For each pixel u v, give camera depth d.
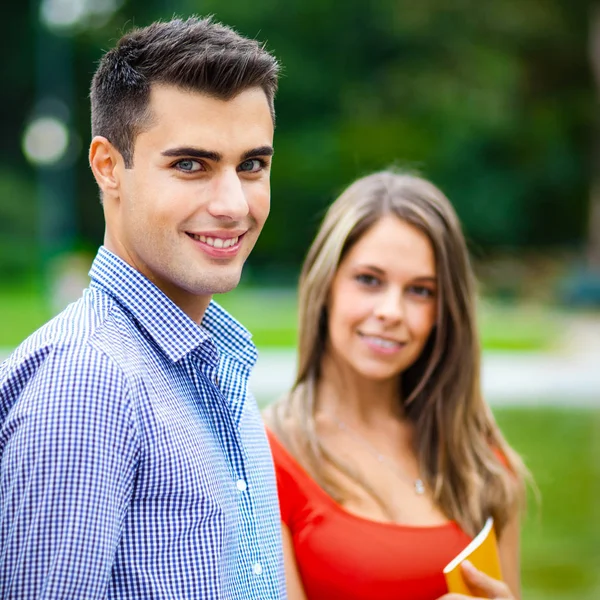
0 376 2.10
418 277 3.55
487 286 35.94
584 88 42.19
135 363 2.16
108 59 2.37
